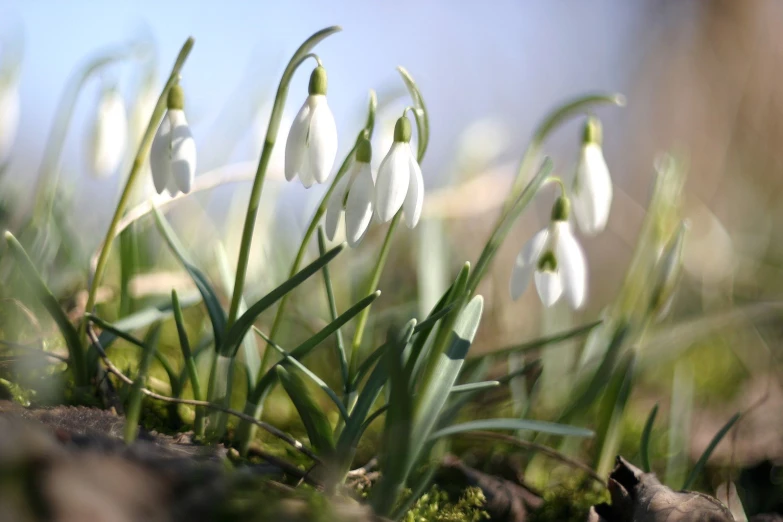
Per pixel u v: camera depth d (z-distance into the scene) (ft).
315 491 0.96
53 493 0.82
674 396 1.28
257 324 1.46
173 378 1.13
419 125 1.06
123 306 1.24
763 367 1.67
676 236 1.23
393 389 0.97
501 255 2.18
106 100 1.28
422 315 1.44
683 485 1.14
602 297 2.80
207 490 0.88
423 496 1.05
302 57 1.01
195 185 1.45
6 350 1.16
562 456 1.14
